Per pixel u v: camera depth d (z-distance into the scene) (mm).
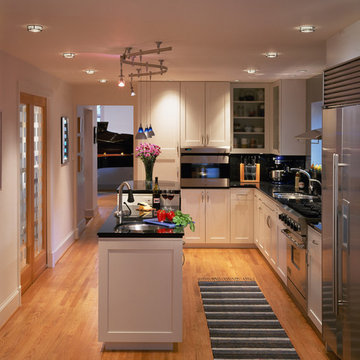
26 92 5613
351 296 3453
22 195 5711
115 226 4453
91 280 6199
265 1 3174
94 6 3285
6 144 4910
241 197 7836
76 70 6383
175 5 3262
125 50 4824
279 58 5453
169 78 7477
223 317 4934
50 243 6797
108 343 4199
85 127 10719
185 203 7844
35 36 4230
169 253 4125
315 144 7266
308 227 4637
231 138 8086
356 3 3223
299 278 4953
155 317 4148
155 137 7961
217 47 4770
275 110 7891
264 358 4016
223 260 7191
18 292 5234
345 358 3588
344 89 3664
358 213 3312
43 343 4316
